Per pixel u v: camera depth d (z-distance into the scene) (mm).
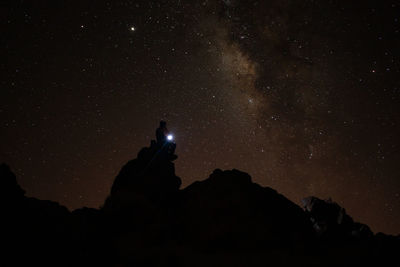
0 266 4812
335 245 6754
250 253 5801
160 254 5488
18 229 5398
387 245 6305
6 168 6125
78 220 6484
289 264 5426
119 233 6324
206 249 5949
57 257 5391
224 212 6551
